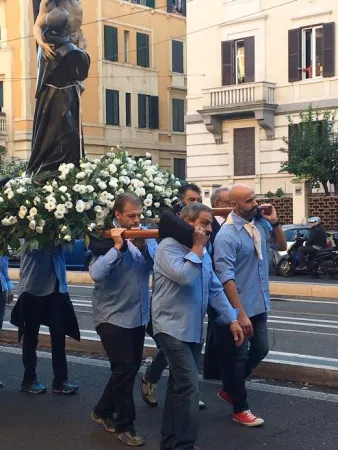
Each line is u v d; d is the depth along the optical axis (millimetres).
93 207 6121
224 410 6445
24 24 34438
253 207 5887
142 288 5688
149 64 38344
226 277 5711
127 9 37188
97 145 35719
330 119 26500
